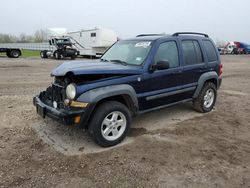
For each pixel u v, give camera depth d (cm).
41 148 473
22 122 600
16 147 477
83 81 456
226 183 378
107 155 450
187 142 508
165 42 581
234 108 759
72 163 424
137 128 576
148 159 439
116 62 562
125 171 403
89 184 371
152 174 396
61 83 476
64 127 570
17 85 1087
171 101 603
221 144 504
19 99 813
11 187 362
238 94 971
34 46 3544
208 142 511
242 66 2264
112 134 486
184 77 615
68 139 512
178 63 602
